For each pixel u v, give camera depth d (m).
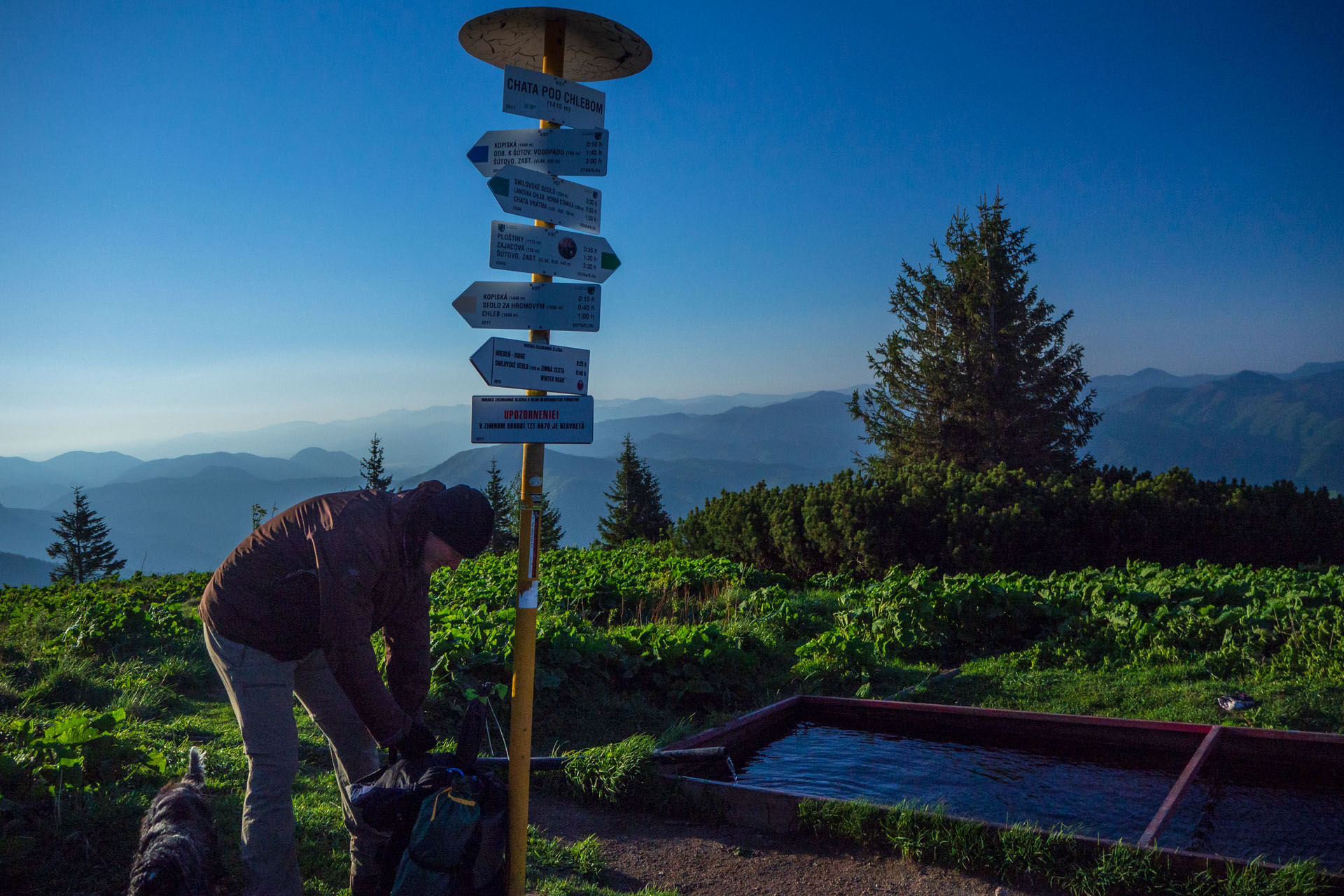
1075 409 27.08
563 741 6.66
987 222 27.20
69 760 4.00
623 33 3.35
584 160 3.29
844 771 5.83
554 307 3.24
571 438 3.19
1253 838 4.44
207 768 4.96
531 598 3.11
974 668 8.58
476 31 3.28
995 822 4.52
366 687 2.88
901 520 14.64
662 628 8.88
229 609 2.99
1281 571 10.77
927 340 27.91
